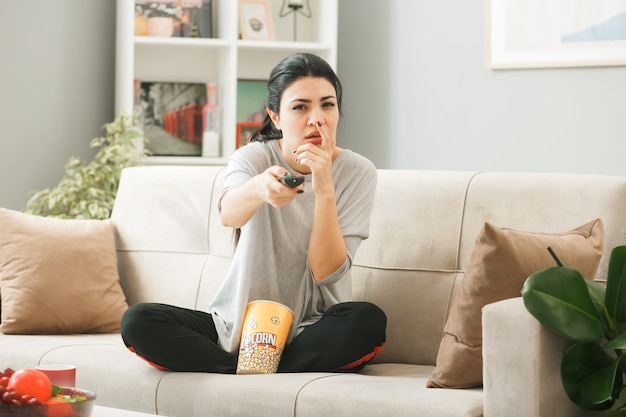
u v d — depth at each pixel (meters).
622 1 3.97
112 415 1.89
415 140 4.69
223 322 2.65
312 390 2.25
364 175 2.71
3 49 4.67
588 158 4.10
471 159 4.47
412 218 2.82
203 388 2.40
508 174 2.75
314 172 2.51
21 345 2.89
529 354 2.01
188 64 4.98
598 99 4.07
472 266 2.29
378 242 2.87
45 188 4.80
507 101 4.34
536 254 2.27
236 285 2.67
